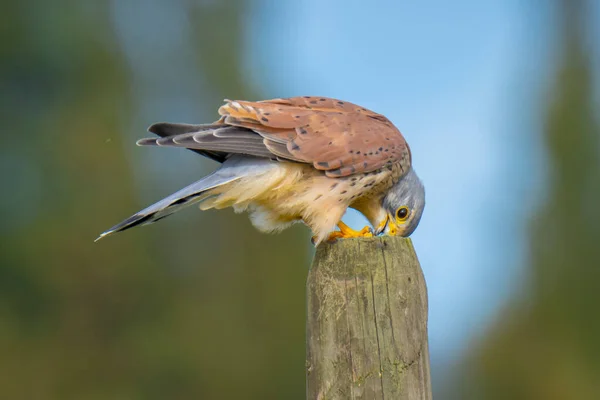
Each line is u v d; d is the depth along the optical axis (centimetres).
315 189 648
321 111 673
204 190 630
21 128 1489
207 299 1492
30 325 1427
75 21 1537
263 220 680
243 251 1532
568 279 1588
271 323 1505
